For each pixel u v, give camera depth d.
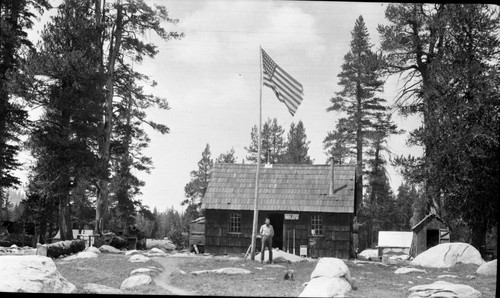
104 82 39.59
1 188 44.97
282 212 39.06
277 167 41.69
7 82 37.78
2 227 45.53
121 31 44.56
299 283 17.95
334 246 38.44
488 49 37.84
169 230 102.94
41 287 14.75
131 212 64.56
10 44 41.28
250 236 39.06
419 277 21.84
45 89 38.25
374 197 65.50
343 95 64.62
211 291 16.28
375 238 86.19
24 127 40.19
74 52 37.34
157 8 44.62
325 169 41.06
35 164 42.75
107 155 43.22
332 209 38.50
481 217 36.53
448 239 37.53
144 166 57.94
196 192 91.25
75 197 40.62
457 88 37.06
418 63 41.94
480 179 35.50
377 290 16.62
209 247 39.41
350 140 64.12
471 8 37.38
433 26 39.47
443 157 35.78
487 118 35.62
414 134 38.59
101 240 34.97
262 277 19.50
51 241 43.81
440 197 40.19
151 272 20.09
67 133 38.69
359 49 64.12
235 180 41.09
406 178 38.88
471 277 22.14
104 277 19.11
